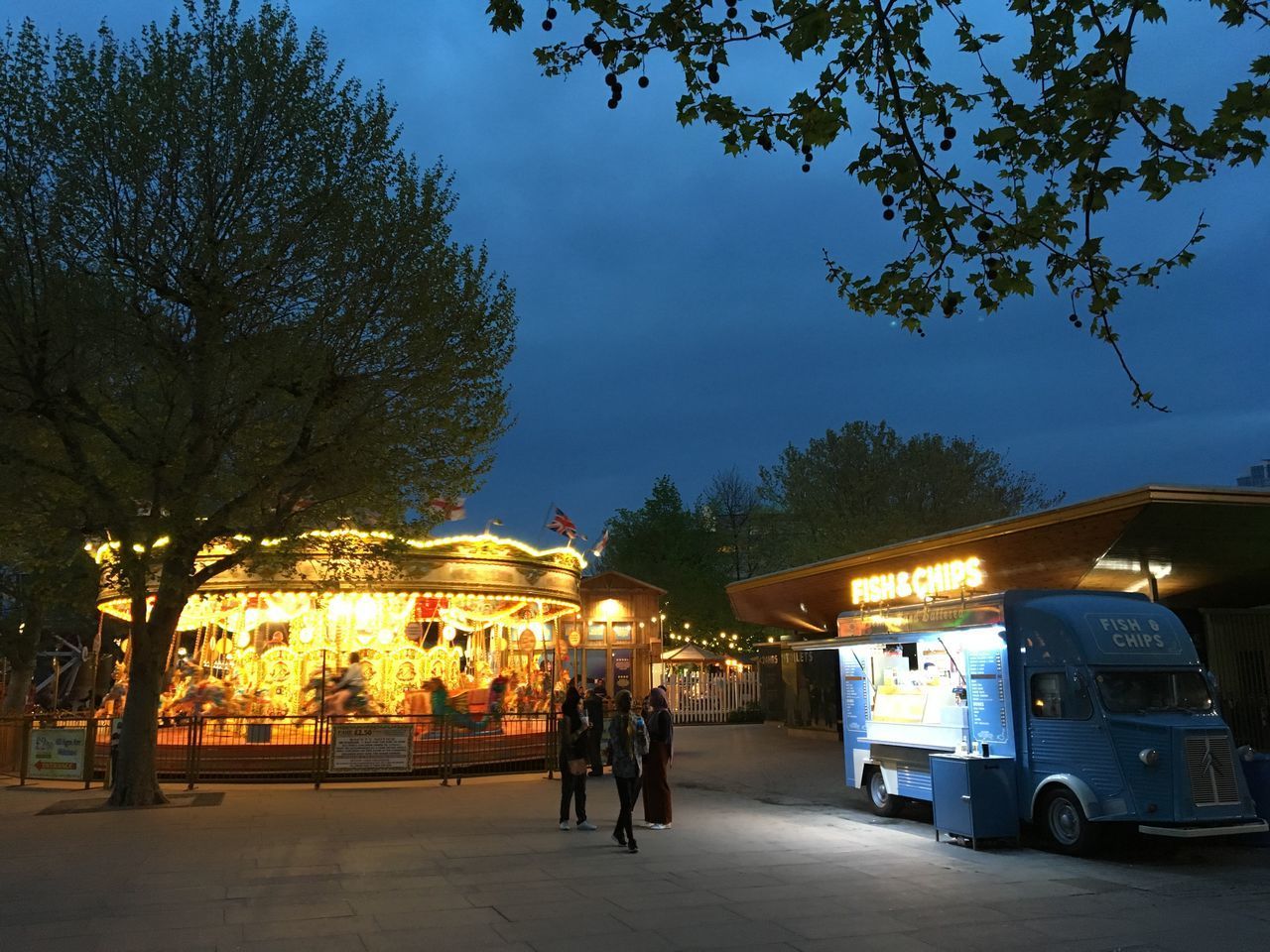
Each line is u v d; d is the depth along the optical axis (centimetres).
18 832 1246
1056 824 1132
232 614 2353
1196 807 1037
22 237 1372
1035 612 1194
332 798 1631
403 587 2091
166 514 1442
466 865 1018
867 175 573
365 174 1566
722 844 1165
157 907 817
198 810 1470
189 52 1505
